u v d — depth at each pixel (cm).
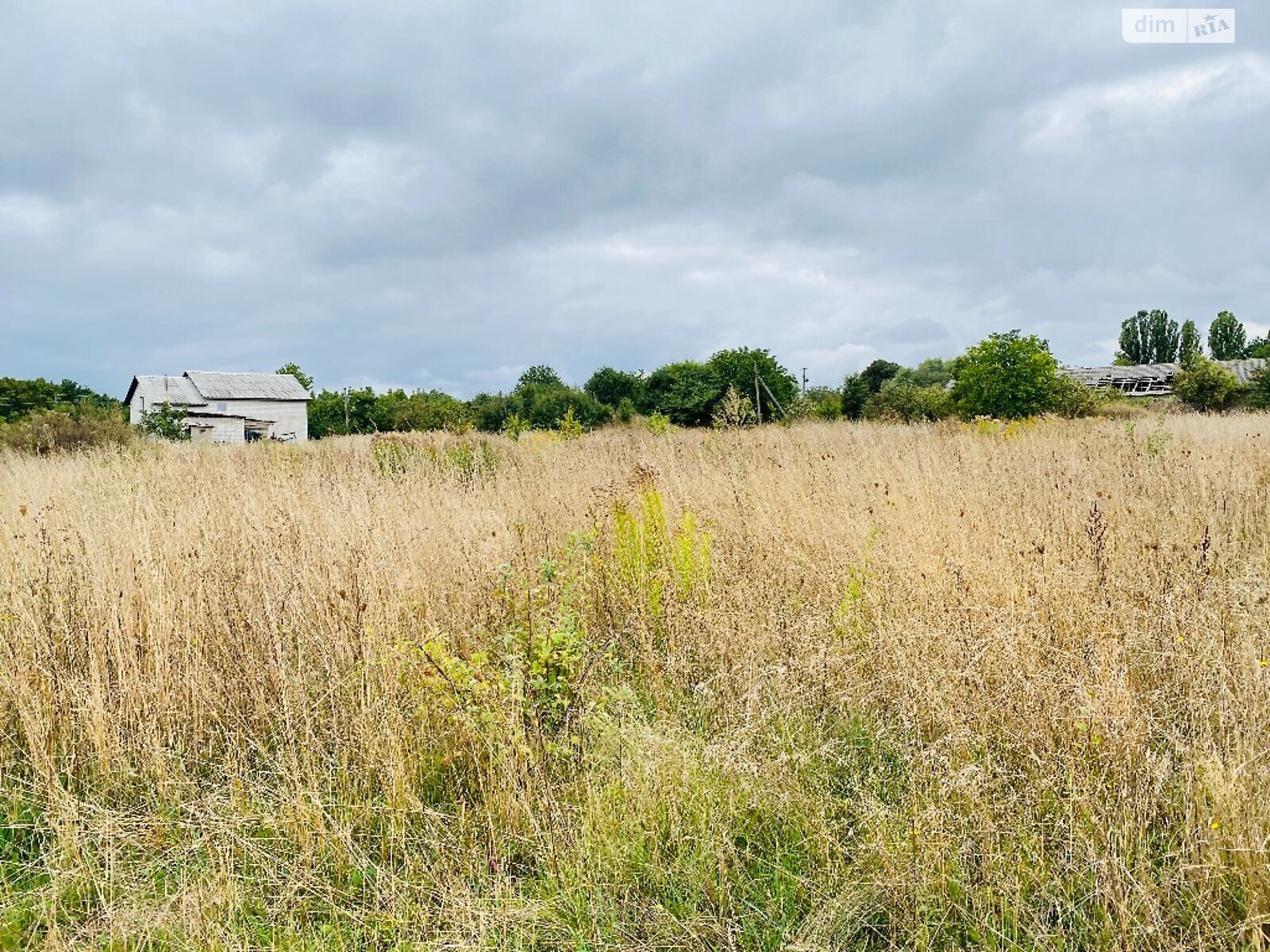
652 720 349
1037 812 262
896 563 456
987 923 222
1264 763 253
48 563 439
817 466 908
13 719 354
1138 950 211
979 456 934
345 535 503
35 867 276
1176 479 702
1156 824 256
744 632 393
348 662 374
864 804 275
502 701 314
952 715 293
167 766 319
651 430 1823
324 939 241
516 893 259
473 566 462
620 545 514
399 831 284
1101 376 4944
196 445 1742
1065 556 457
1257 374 2859
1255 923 201
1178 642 320
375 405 5091
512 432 1939
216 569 461
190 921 236
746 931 237
